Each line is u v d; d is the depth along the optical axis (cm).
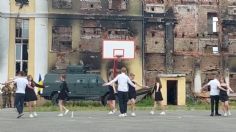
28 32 4334
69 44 4378
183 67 4616
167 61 4584
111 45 4275
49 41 4338
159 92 2786
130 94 2592
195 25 4662
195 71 4625
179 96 4244
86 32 4406
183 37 4631
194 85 4606
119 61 4400
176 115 2686
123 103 2505
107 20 4447
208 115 2709
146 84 4519
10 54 4300
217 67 4678
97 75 3956
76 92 3903
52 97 3878
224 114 2688
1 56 4272
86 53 4381
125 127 1869
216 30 4722
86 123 2050
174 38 4609
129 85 2589
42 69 4306
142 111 3141
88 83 3922
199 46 4662
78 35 4388
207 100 4484
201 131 1739
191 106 3966
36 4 4344
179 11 4634
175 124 2028
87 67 4369
